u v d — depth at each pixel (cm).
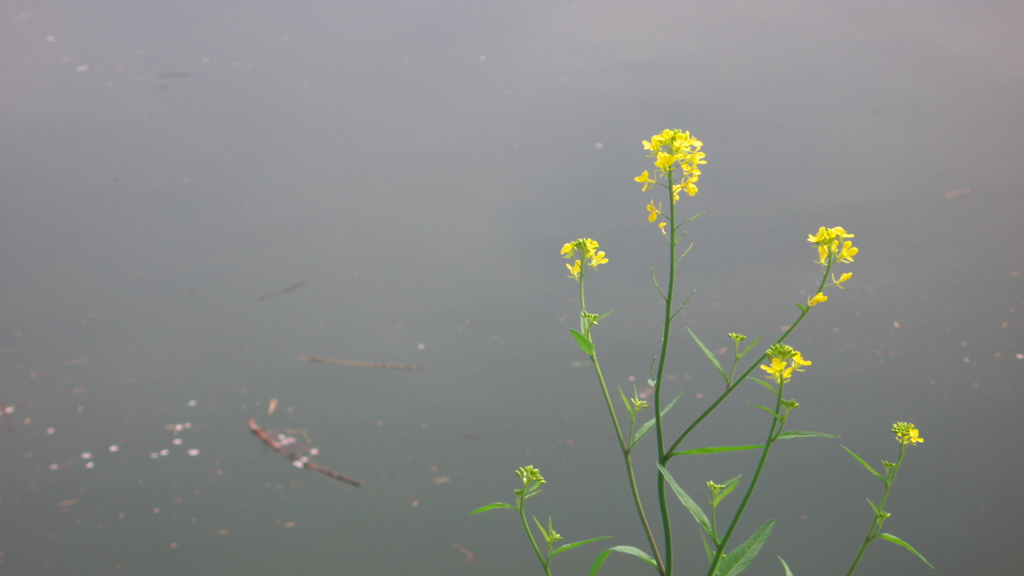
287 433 229
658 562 110
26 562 189
